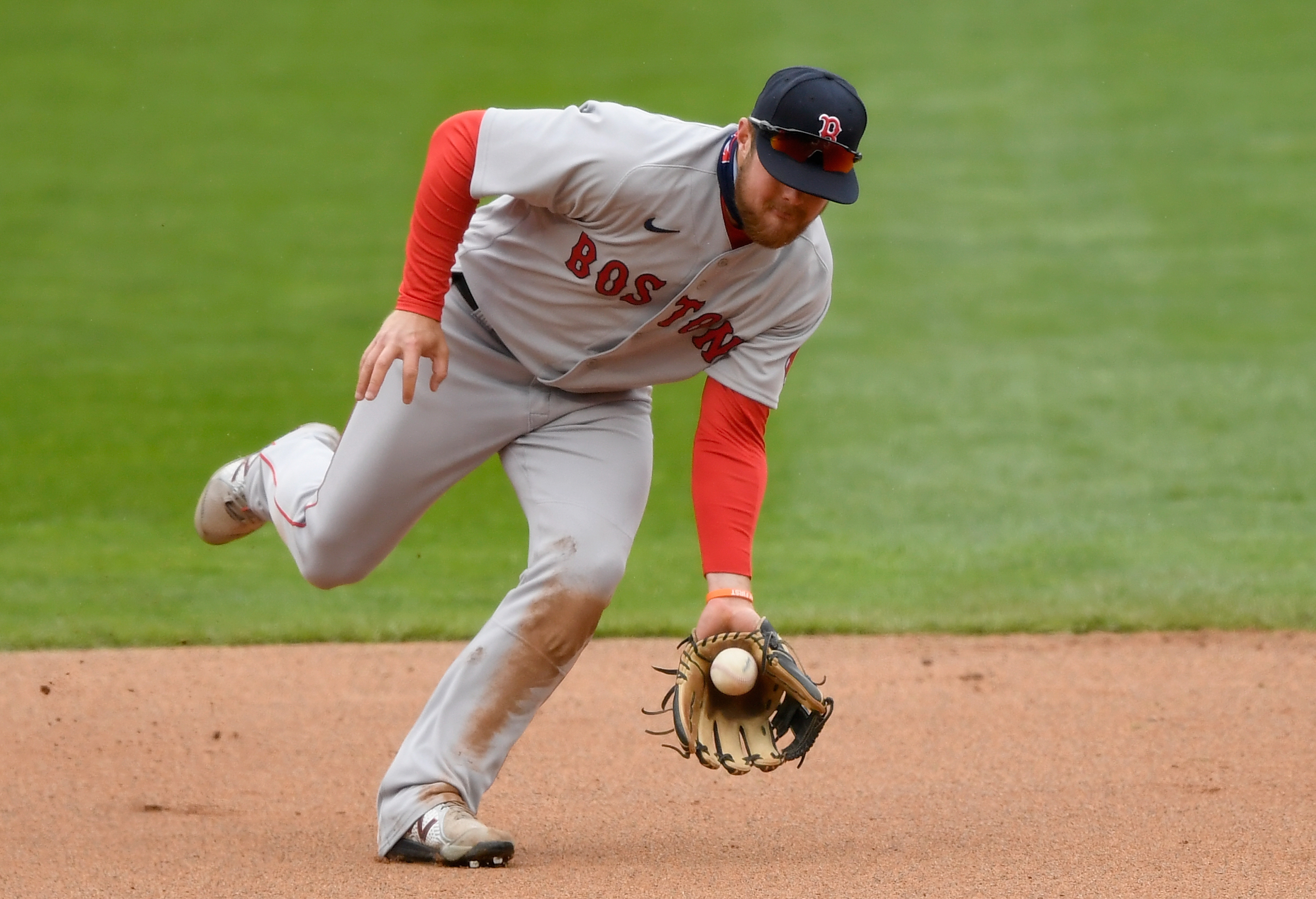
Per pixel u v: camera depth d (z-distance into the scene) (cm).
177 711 1891
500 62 8538
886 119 7344
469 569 2678
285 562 2709
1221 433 3525
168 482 3183
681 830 1441
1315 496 3038
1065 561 2650
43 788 1580
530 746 1756
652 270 1273
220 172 6650
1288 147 6712
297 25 9306
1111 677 2030
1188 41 8488
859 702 1938
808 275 1306
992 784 1593
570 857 1345
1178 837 1385
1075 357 4275
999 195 6222
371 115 7606
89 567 2623
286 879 1271
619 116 1248
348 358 4291
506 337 1357
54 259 5397
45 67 8344
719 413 1316
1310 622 2272
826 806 1523
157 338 4484
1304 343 4350
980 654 2156
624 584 2573
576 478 1349
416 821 1305
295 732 1814
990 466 3325
